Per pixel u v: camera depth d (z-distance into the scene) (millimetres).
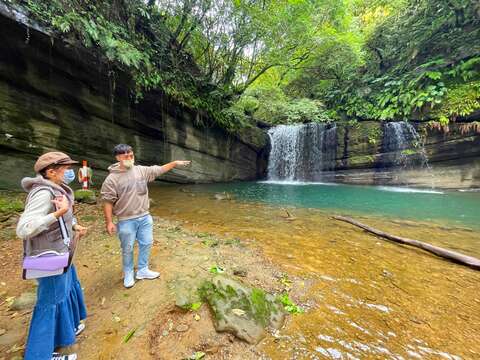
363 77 16469
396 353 2020
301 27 11828
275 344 2033
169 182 11789
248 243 4410
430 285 3160
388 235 4859
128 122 9555
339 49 14617
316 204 8320
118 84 8734
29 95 6828
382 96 14547
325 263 3709
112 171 2518
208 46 11500
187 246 3975
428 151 12500
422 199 9500
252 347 1983
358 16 20125
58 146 7617
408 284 3170
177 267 3082
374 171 13906
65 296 1790
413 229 5609
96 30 6695
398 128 13109
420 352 2045
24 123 6789
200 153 12805
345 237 4941
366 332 2252
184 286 2584
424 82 12852
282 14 11125
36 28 6082
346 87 16781
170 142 11328
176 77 10766
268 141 16391
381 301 2770
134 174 2562
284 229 5383
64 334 1777
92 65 7809
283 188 12320
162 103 10344
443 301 2816
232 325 2096
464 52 12039
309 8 11930
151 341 1991
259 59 13664
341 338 2154
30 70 6691
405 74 14102
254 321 2186
